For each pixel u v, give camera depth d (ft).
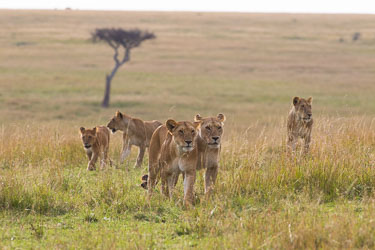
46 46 303.89
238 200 31.89
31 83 188.65
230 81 205.57
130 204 31.96
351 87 186.91
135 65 247.70
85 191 35.63
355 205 30.25
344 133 43.68
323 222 26.32
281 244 23.71
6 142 54.75
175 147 31.63
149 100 163.02
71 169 45.57
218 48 312.29
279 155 40.11
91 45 313.73
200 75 222.07
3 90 172.76
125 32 165.89
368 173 34.60
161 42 335.67
